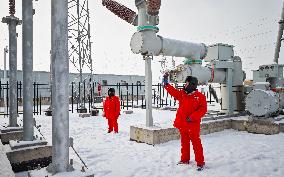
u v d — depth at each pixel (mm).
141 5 7020
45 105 25094
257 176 4316
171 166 4910
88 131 9164
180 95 5023
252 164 4984
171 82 8461
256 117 8719
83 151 6191
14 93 6551
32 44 4852
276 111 9469
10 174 3162
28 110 4688
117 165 5004
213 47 9719
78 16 17141
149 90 7289
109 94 8828
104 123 11375
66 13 2602
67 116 2613
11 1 6660
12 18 6648
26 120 4668
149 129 6887
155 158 5496
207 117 8930
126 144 6938
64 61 2588
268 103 8328
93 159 5453
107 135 8344
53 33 2566
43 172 2562
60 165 2570
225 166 4867
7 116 13289
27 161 4301
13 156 4176
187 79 4906
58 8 2557
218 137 7828
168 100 27359
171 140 7184
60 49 2564
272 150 6094
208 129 8469
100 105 22656
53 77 2572
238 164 4992
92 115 14773
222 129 8984
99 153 5980
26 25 4793
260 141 7168
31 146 4461
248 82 22734
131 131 7469
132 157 5598
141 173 4516
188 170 4652
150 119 7293
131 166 4938
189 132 4781
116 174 4465
